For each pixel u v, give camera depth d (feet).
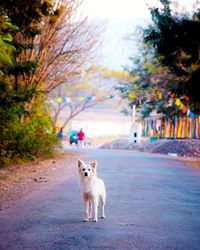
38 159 90.22
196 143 134.82
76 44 112.06
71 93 217.15
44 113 101.45
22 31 74.90
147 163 89.66
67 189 52.65
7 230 32.55
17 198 46.44
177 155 131.03
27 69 70.23
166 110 160.35
